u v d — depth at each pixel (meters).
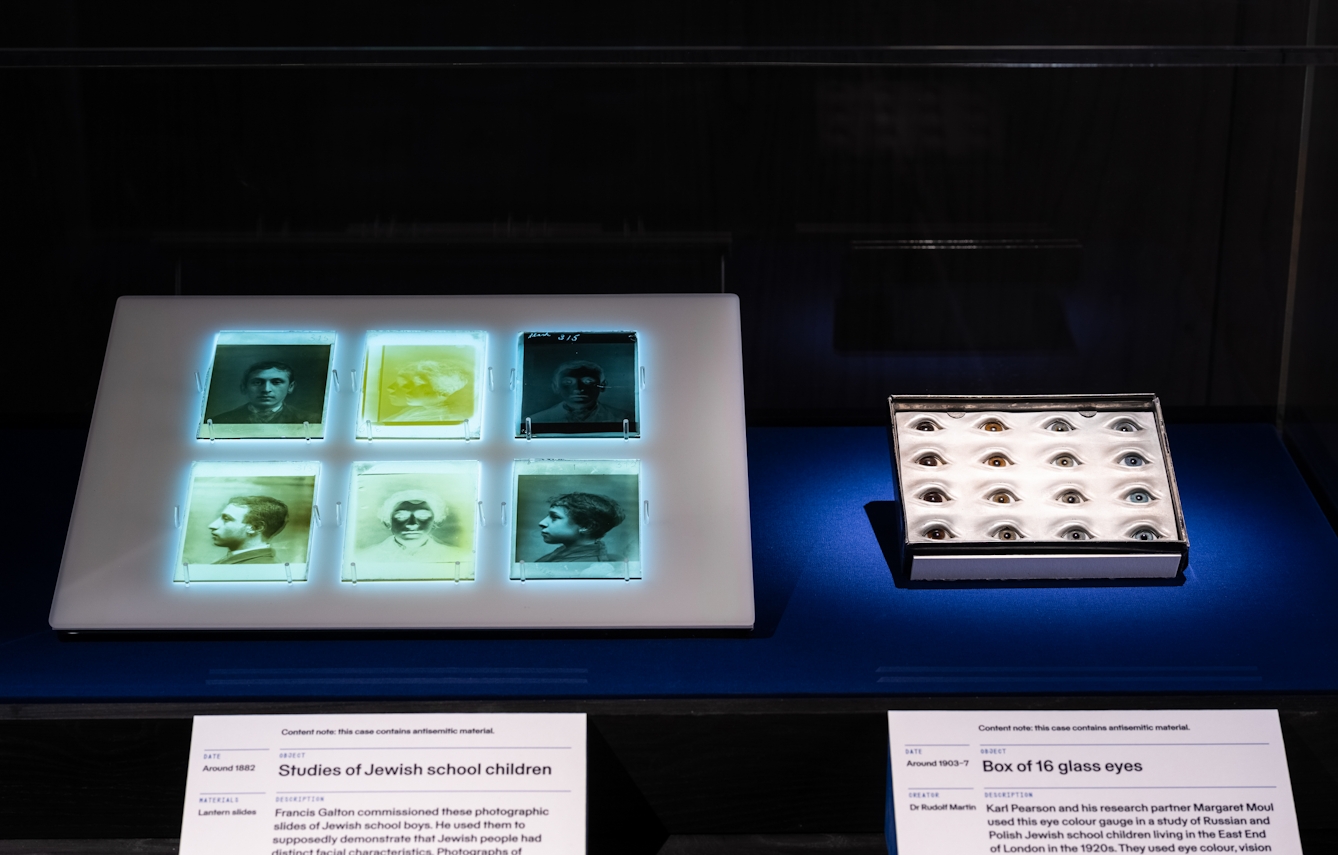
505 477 1.66
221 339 1.74
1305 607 1.64
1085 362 2.02
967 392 2.02
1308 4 1.77
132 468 1.66
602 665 1.55
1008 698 1.50
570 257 1.95
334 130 1.85
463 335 1.75
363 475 1.65
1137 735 1.48
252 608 1.58
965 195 1.93
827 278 1.97
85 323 1.95
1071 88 1.86
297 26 1.77
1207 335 2.02
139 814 1.54
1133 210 1.95
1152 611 1.64
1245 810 1.46
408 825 1.44
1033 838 1.45
